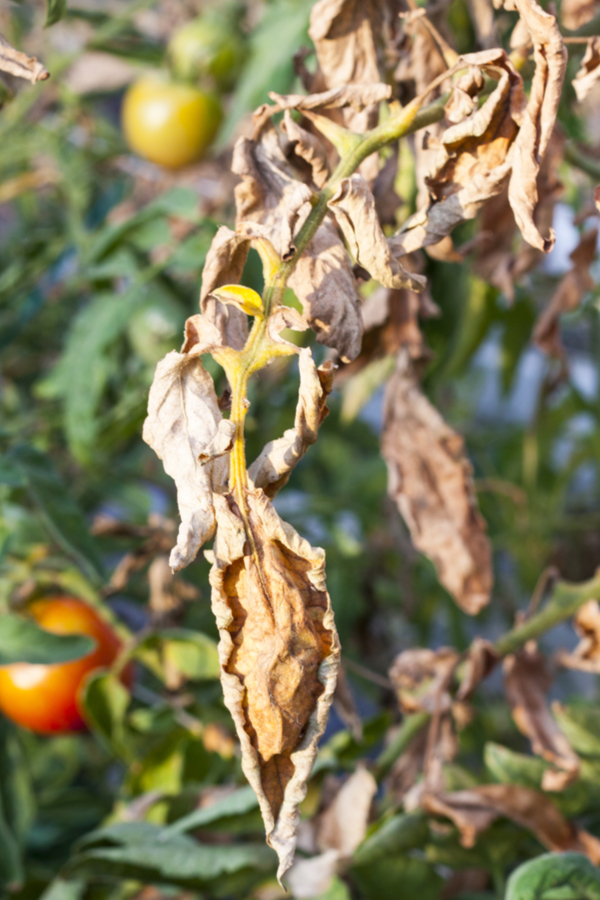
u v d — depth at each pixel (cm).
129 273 73
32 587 69
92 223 87
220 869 59
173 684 66
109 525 68
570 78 56
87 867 59
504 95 49
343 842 60
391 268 48
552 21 47
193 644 65
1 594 69
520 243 63
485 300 72
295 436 47
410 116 49
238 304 47
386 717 65
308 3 69
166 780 66
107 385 81
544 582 60
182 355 46
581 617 59
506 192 58
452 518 59
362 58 53
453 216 49
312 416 46
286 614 45
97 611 70
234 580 46
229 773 66
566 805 60
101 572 64
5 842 67
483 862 60
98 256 72
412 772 62
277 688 44
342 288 49
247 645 45
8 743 69
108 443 71
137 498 79
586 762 61
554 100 48
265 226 50
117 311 72
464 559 59
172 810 64
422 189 53
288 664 45
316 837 61
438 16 56
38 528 71
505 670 60
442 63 54
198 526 45
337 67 53
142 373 76
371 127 53
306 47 54
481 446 98
